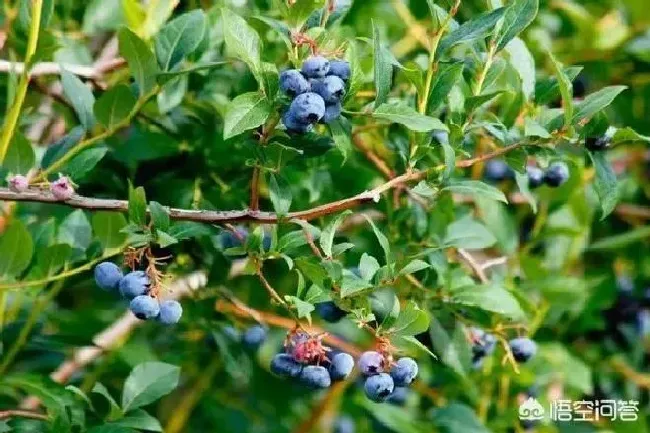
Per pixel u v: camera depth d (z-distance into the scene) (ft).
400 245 3.72
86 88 3.60
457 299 3.63
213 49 3.79
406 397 4.12
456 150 3.36
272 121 3.27
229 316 3.86
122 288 3.34
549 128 3.35
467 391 4.06
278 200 3.29
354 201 3.29
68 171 3.53
